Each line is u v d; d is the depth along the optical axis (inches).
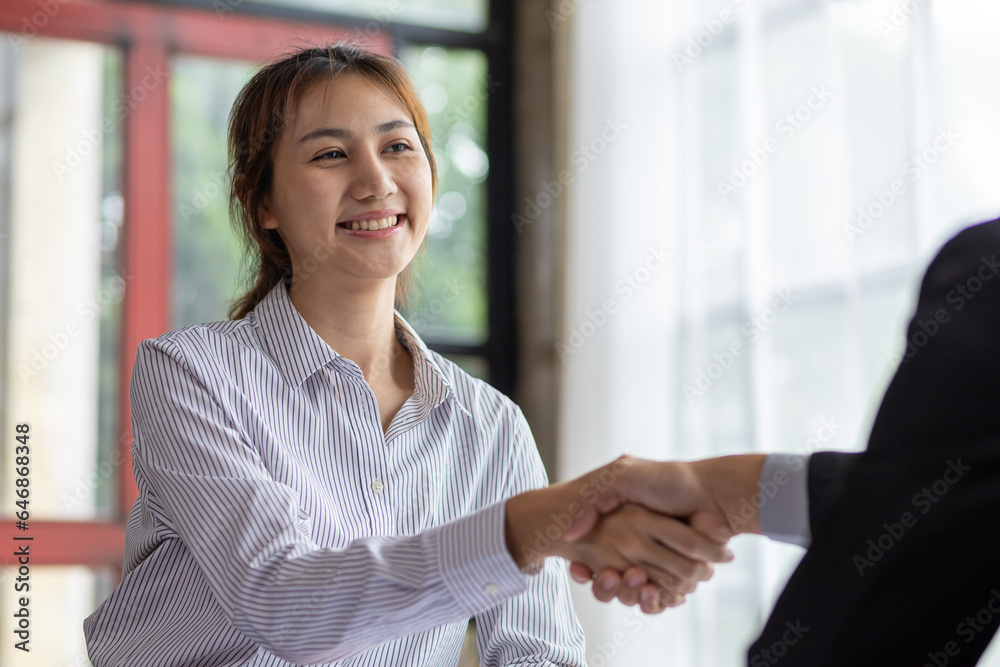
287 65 55.3
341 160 53.1
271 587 41.8
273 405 49.8
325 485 49.5
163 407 47.3
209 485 44.9
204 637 46.6
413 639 50.0
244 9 137.0
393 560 40.9
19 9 126.9
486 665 54.4
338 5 142.9
